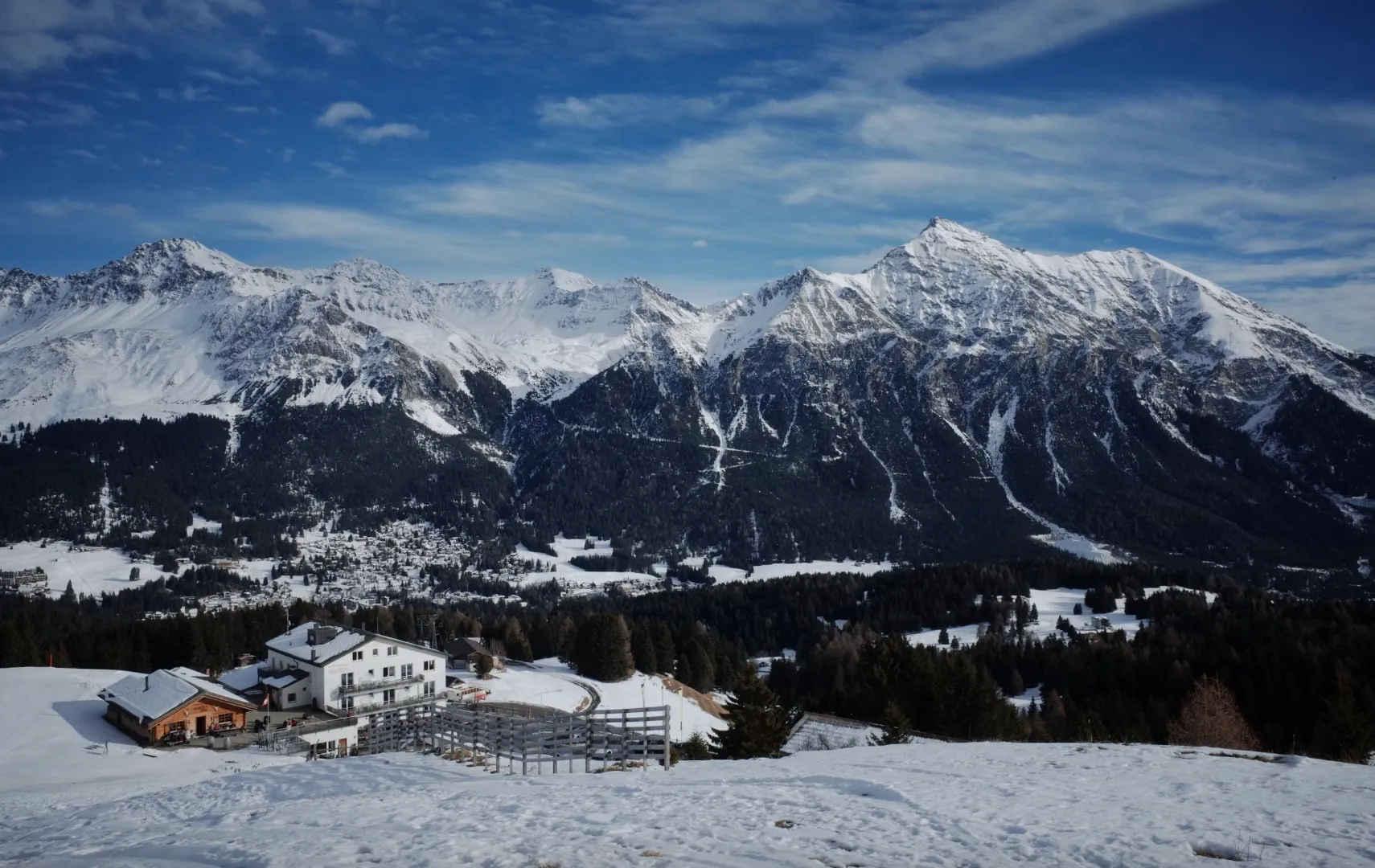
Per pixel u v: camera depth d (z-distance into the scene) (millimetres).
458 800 26328
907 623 169875
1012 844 19391
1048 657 125438
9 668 90500
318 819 24391
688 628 147750
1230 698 76688
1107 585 188625
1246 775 28234
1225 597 160375
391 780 34875
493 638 145125
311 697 88250
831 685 110625
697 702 114875
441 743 43875
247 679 93750
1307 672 91875
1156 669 105312
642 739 35656
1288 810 22609
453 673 112312
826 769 32375
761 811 22828
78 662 109375
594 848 18766
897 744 44688
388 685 90062
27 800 42406
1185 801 24031
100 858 21219
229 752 69812
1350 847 18953
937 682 71750
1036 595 189750
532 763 38094
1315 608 138875
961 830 20656
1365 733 59031
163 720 71500
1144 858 18188
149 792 39969
